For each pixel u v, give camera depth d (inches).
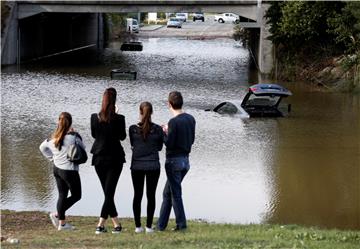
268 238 1091.9
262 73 5211.6
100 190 1801.2
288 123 3019.2
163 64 5812.0
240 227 1263.5
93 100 3641.7
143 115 1061.1
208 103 3612.2
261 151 2407.7
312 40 4822.8
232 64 5900.6
